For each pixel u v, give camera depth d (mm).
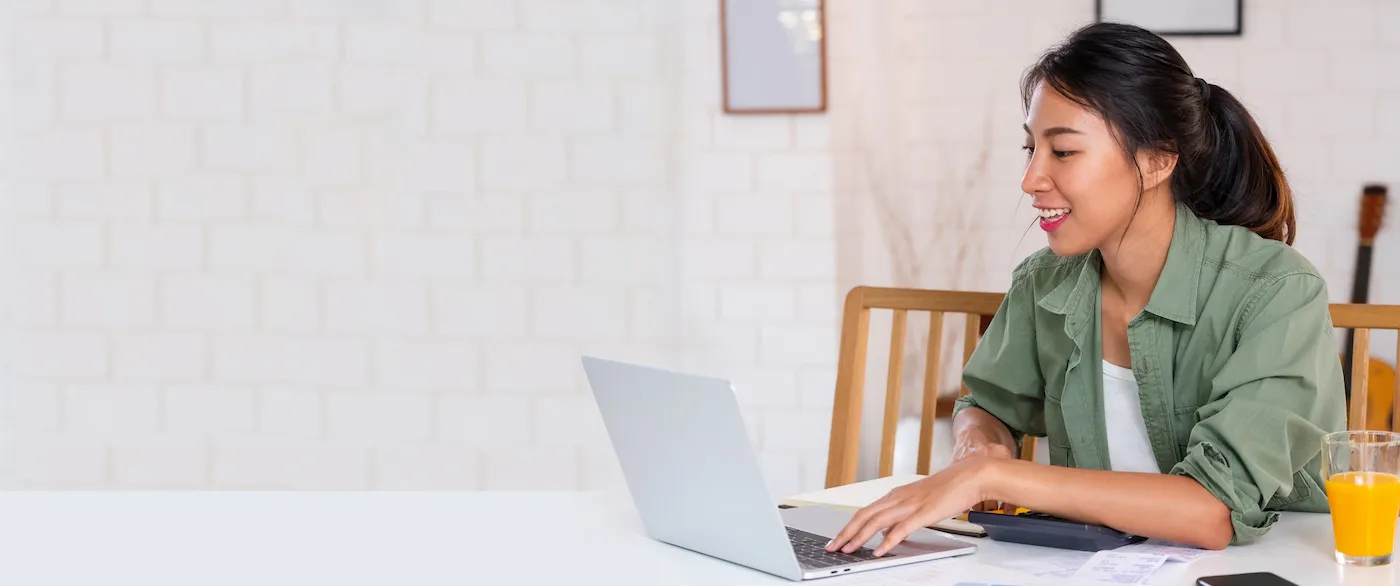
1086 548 1181
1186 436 1393
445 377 3148
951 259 3322
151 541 1253
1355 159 3201
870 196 3162
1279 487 1218
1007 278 3314
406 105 3094
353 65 3078
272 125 3078
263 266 3102
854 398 1822
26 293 3074
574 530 1284
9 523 1327
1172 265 1355
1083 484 1185
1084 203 1292
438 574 1129
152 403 3111
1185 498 1174
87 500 1434
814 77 3018
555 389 3150
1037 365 1591
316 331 3121
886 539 1149
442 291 3133
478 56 3088
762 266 3064
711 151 3053
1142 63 1271
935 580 1094
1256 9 3201
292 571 1144
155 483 3121
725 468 1095
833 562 1126
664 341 3135
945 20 3281
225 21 3051
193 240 3086
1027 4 3258
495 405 3154
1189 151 1313
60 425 3100
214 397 3117
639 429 1195
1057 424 1553
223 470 3133
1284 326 1276
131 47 3039
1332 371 1299
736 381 3088
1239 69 3215
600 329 3141
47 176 3051
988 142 3297
